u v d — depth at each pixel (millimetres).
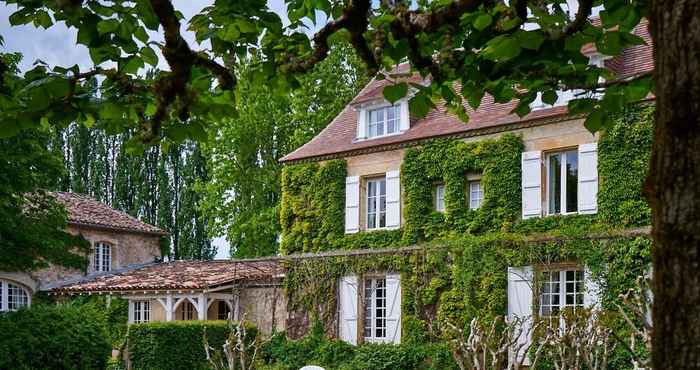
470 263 22000
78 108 4559
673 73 2420
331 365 23859
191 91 4496
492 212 22359
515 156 22109
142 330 22172
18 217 19125
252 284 27984
